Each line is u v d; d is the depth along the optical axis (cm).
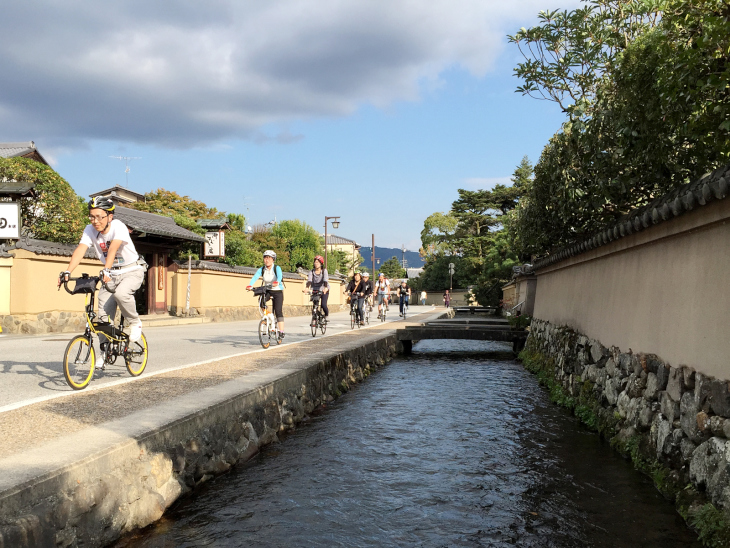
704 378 459
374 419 801
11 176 1666
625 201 856
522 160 5656
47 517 317
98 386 643
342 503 476
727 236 437
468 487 520
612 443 652
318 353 1044
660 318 582
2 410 505
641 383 616
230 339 1400
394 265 12900
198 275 2398
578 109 805
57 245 1631
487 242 5659
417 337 1808
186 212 4081
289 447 649
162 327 1970
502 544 402
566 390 964
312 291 1565
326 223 4900
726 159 579
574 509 467
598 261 879
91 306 643
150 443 432
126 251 662
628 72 599
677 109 511
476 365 1502
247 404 615
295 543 399
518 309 2414
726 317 428
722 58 454
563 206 988
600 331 840
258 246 4431
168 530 414
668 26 506
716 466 409
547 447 658
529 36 903
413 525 434
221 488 506
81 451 375
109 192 3647
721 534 378
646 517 448
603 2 858
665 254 580
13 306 1513
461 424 773
